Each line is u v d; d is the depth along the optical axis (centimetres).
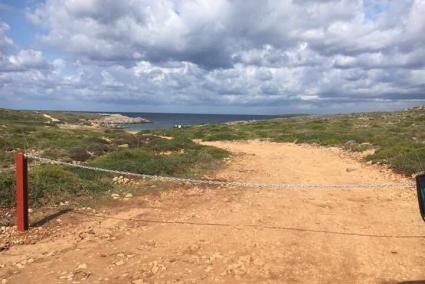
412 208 1003
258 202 1065
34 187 1024
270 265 674
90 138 2584
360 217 936
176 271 648
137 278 623
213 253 721
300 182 1333
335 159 1905
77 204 997
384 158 1714
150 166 1419
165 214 947
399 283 617
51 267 659
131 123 11288
